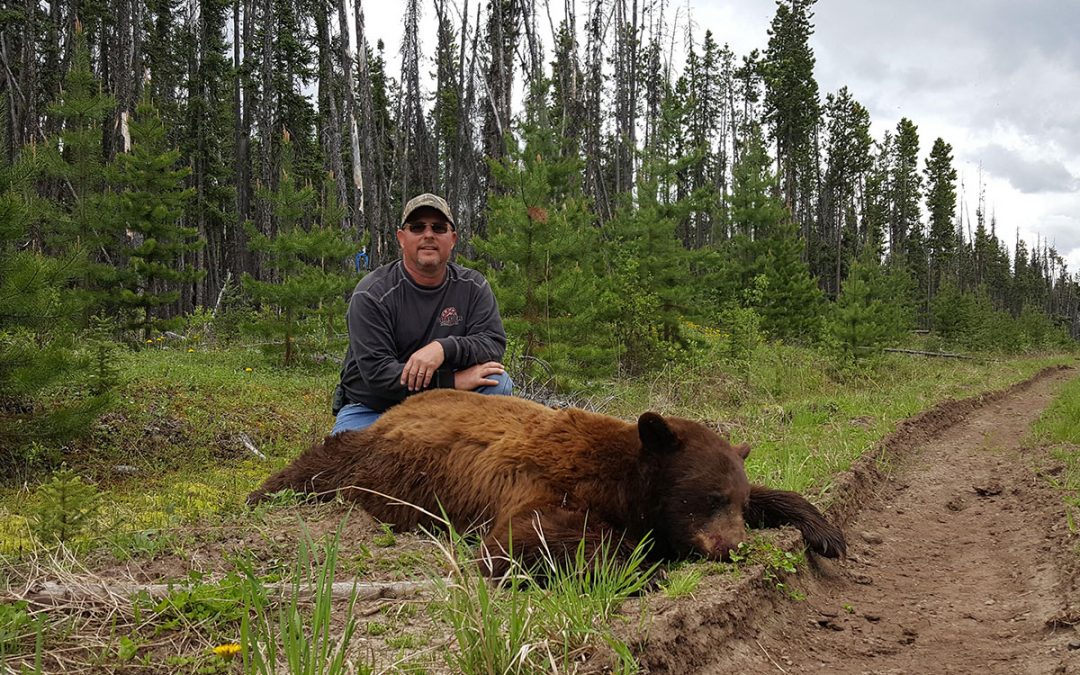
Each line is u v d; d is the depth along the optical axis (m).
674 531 3.95
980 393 16.02
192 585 3.18
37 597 2.96
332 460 4.67
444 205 5.04
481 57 27.23
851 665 3.42
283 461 8.60
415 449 4.35
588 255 13.84
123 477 7.75
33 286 7.32
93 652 2.62
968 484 7.78
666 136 19.75
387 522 4.32
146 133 17.33
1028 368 26.50
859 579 4.77
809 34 52.09
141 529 4.25
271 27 32.59
